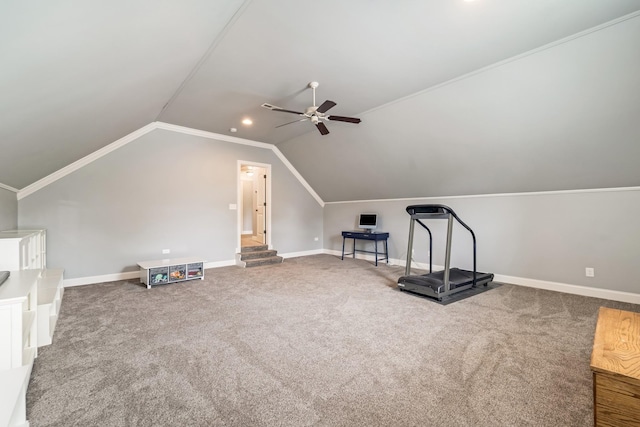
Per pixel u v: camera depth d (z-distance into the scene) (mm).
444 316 3111
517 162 3936
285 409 1645
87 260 4488
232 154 6109
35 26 1241
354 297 3811
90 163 4504
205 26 2307
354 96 3906
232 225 6113
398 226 6207
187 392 1798
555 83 2928
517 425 1525
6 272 2221
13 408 1167
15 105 1843
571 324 2871
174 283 4551
